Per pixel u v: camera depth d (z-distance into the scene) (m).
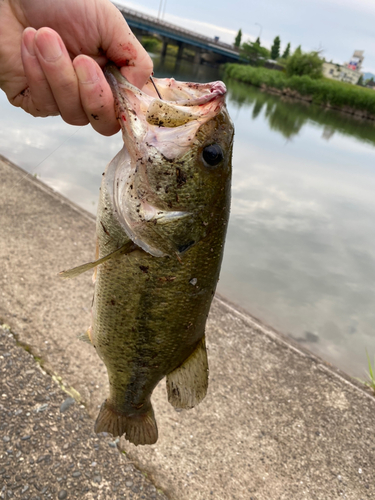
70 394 0.40
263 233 1.08
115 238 0.26
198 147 0.24
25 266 0.56
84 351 0.46
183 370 0.29
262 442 0.41
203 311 0.28
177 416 0.41
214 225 0.26
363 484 0.39
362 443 0.43
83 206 0.91
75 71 0.21
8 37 0.22
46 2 0.21
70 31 0.22
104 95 0.22
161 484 0.35
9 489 0.32
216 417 0.42
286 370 0.51
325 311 0.81
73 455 0.35
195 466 0.37
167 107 0.24
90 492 0.33
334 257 1.04
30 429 0.36
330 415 0.45
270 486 0.37
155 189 0.25
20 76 0.23
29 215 0.69
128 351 0.28
